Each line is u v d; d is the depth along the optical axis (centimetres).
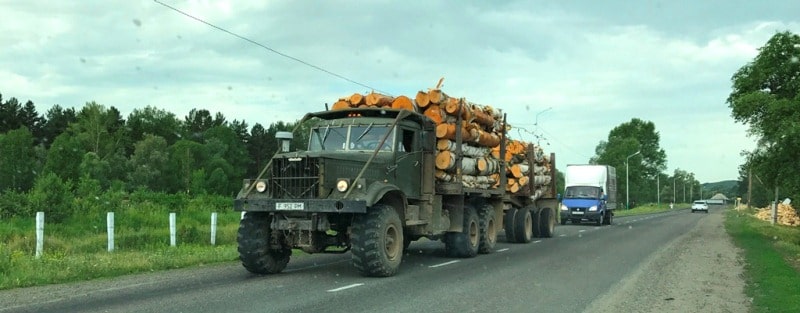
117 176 7288
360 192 1188
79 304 923
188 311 870
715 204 18762
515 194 2211
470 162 1641
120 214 2470
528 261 1552
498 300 981
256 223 1255
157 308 891
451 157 1488
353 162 1268
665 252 1817
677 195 18000
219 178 7744
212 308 893
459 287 1108
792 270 1398
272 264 1269
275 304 927
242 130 10706
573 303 961
